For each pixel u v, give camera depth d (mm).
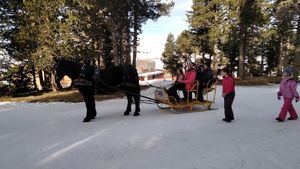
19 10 28547
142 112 13805
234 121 11031
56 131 10578
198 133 9391
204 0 39406
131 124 11062
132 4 32031
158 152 7691
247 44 42438
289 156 7113
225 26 35906
